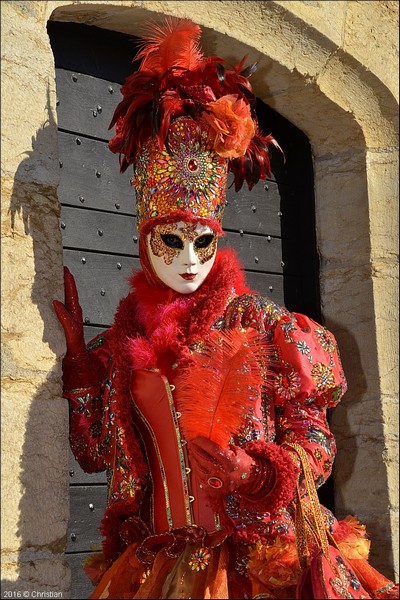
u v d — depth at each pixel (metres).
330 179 3.51
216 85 2.54
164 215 2.40
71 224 2.90
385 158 3.48
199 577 2.19
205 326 2.37
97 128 3.01
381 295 3.38
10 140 2.37
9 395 2.27
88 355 2.49
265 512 2.20
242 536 2.23
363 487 3.31
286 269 3.47
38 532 2.29
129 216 3.05
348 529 2.44
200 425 2.19
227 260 2.49
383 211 3.45
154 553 2.30
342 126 3.45
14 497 2.25
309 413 2.38
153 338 2.37
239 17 3.11
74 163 2.93
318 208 3.53
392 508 3.26
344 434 3.37
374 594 2.31
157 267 2.44
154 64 2.55
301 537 2.21
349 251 3.45
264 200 3.44
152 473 2.38
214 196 2.43
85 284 2.91
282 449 2.21
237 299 2.44
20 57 2.43
